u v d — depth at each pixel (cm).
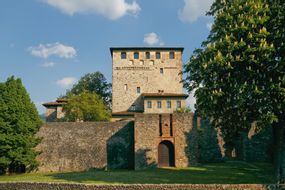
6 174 4462
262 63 2527
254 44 2555
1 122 4188
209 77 2681
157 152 4378
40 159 4662
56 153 4703
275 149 2917
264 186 2664
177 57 8738
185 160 4338
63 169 4659
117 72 8619
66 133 4766
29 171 4609
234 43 2544
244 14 2652
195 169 4059
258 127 2617
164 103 7894
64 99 8394
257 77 2580
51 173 4422
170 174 3681
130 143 4712
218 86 2650
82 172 4322
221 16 2819
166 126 4450
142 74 8644
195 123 4447
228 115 2806
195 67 2914
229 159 5028
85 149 4719
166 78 8656
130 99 8538
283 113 2705
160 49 8731
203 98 2717
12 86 4397
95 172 4178
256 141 4806
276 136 2916
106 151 4706
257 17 2591
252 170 3912
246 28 2569
